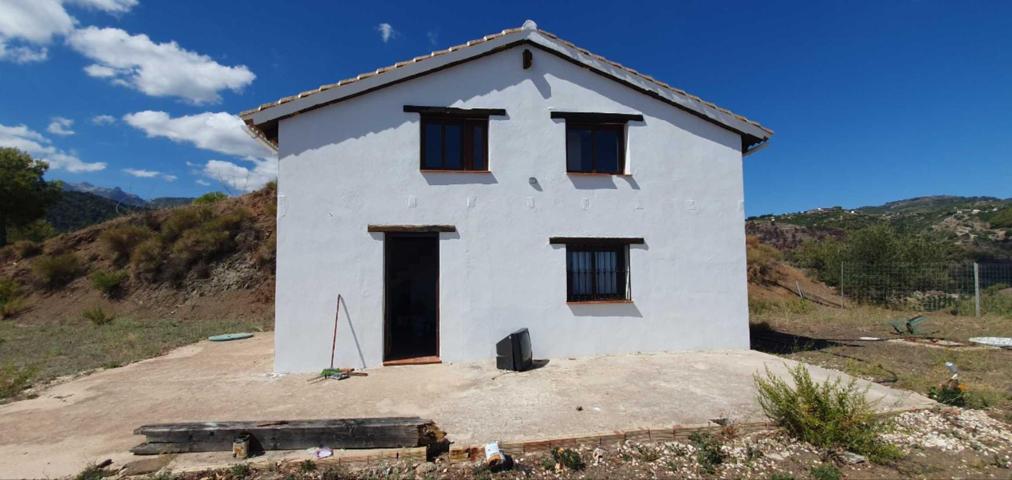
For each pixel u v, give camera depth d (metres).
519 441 4.97
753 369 8.07
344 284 8.43
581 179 9.40
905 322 12.31
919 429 5.50
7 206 29.75
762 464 4.73
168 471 4.43
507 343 8.13
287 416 5.89
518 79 9.28
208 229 22.06
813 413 5.19
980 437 5.32
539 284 9.11
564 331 9.16
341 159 8.55
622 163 9.82
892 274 18.02
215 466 4.55
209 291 19.58
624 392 6.75
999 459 4.81
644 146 9.70
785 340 11.30
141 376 8.12
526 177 9.19
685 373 7.80
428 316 12.33
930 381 7.26
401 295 13.14
